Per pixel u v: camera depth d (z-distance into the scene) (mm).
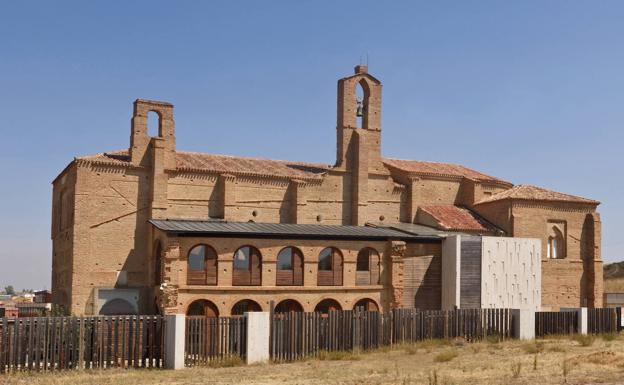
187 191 54844
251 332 33312
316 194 59688
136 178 53500
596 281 61531
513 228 59562
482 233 59375
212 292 47562
